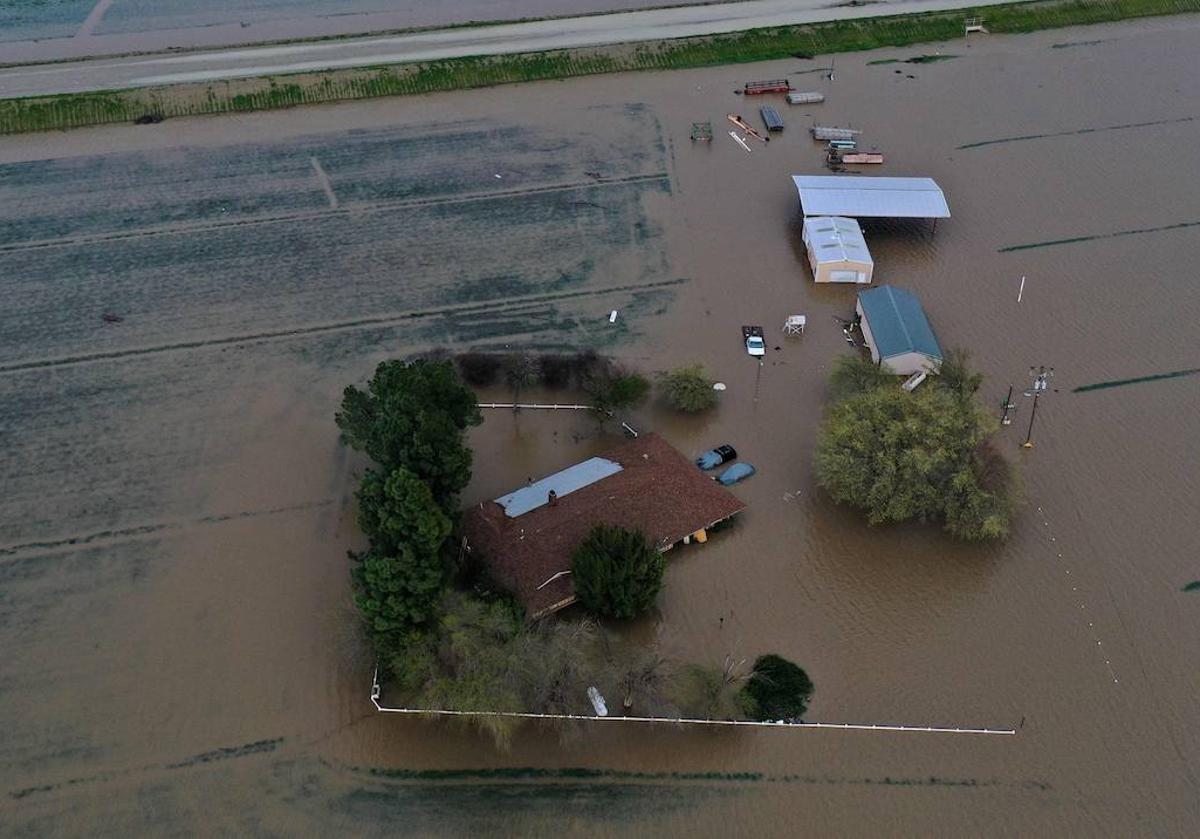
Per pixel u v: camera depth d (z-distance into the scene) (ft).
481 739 219.00
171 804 208.03
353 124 441.27
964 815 203.82
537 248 366.63
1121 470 276.41
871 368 289.74
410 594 218.79
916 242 366.63
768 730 219.00
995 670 230.68
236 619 243.81
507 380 307.78
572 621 237.86
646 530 253.44
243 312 338.75
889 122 437.58
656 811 205.46
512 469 282.56
